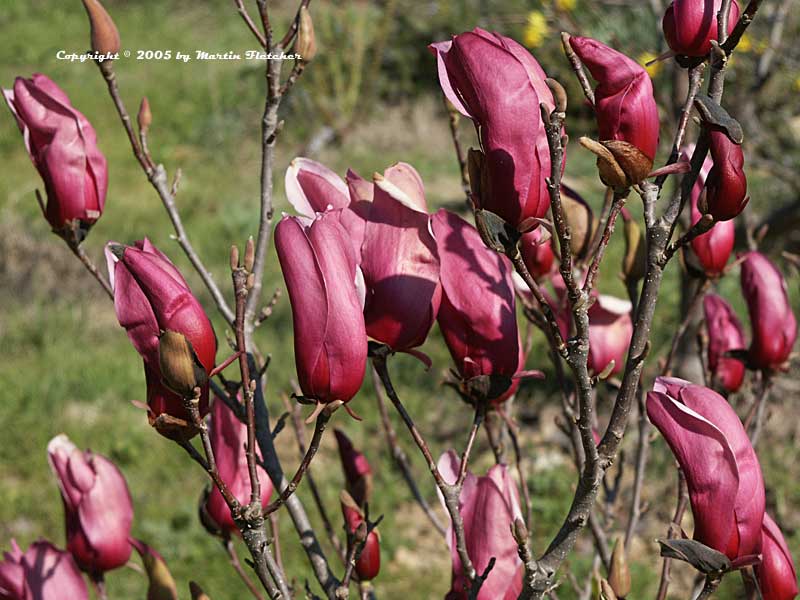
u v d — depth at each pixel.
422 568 5.27
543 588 1.30
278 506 1.28
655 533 5.02
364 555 1.71
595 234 1.79
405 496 5.72
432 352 7.04
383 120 12.33
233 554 2.00
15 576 1.78
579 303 1.20
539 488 5.56
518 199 1.23
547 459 5.86
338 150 12.00
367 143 12.10
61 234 1.77
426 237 1.32
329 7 13.02
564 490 5.52
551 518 5.36
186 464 6.08
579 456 1.98
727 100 6.06
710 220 1.20
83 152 1.75
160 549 5.27
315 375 1.23
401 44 12.72
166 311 1.22
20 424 6.39
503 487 1.50
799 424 5.60
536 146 1.23
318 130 12.20
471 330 1.38
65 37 15.77
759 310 2.14
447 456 1.51
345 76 12.52
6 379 6.89
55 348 7.37
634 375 1.24
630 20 7.77
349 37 12.60
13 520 5.65
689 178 1.24
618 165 1.18
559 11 6.13
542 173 1.24
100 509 1.90
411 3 12.82
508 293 1.40
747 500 1.25
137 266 1.22
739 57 5.77
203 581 5.05
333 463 6.02
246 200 10.49
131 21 16.09
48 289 8.21
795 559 4.85
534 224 1.20
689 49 1.31
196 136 12.30
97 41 1.83
